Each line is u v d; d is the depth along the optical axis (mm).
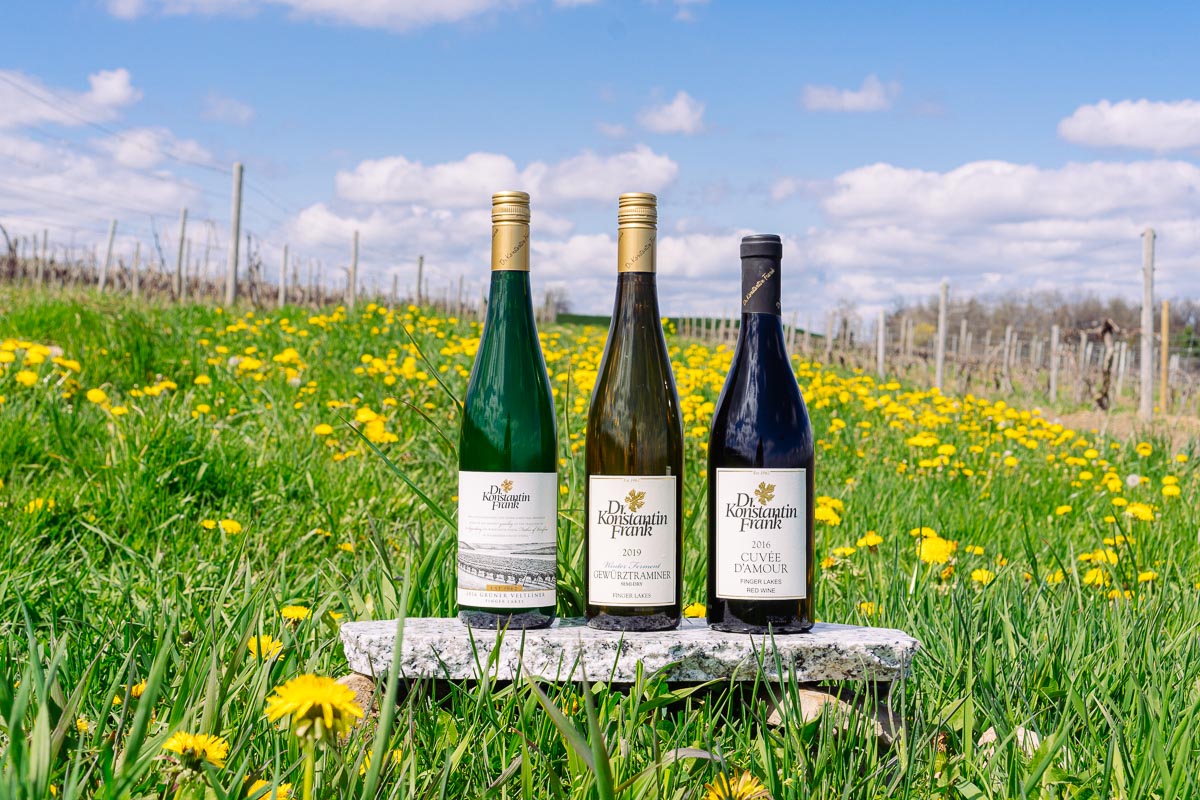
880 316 23344
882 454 7566
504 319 2234
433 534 4043
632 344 2229
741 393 2178
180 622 2568
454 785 1699
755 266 2170
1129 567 3721
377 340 9797
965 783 1819
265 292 27234
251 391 6926
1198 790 1753
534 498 2129
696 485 5469
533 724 1914
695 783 1729
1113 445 8461
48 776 1332
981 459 7336
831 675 2119
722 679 2098
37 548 3678
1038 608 2951
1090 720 2062
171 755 1566
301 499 4613
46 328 8656
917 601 3035
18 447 4641
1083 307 53688
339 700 1149
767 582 2131
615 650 2092
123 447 4602
